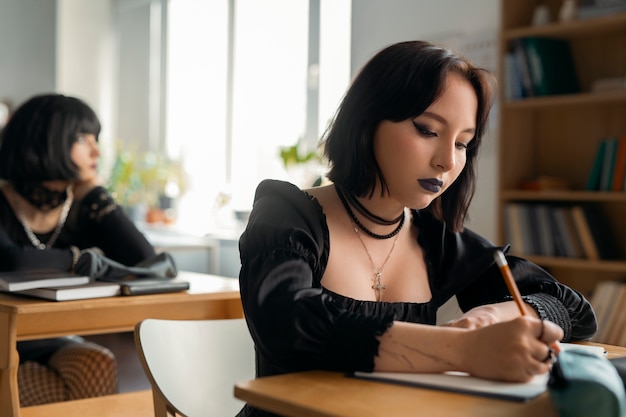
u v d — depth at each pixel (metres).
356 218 1.38
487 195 4.12
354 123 1.30
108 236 3.00
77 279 2.24
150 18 6.79
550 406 0.92
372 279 1.38
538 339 1.02
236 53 5.91
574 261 3.54
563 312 1.39
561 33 3.68
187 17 6.43
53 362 2.67
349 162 1.32
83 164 2.93
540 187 3.75
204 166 6.26
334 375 1.07
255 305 1.17
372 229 1.39
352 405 0.91
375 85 1.28
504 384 1.00
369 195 1.34
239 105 5.91
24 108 2.88
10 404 1.99
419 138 1.25
